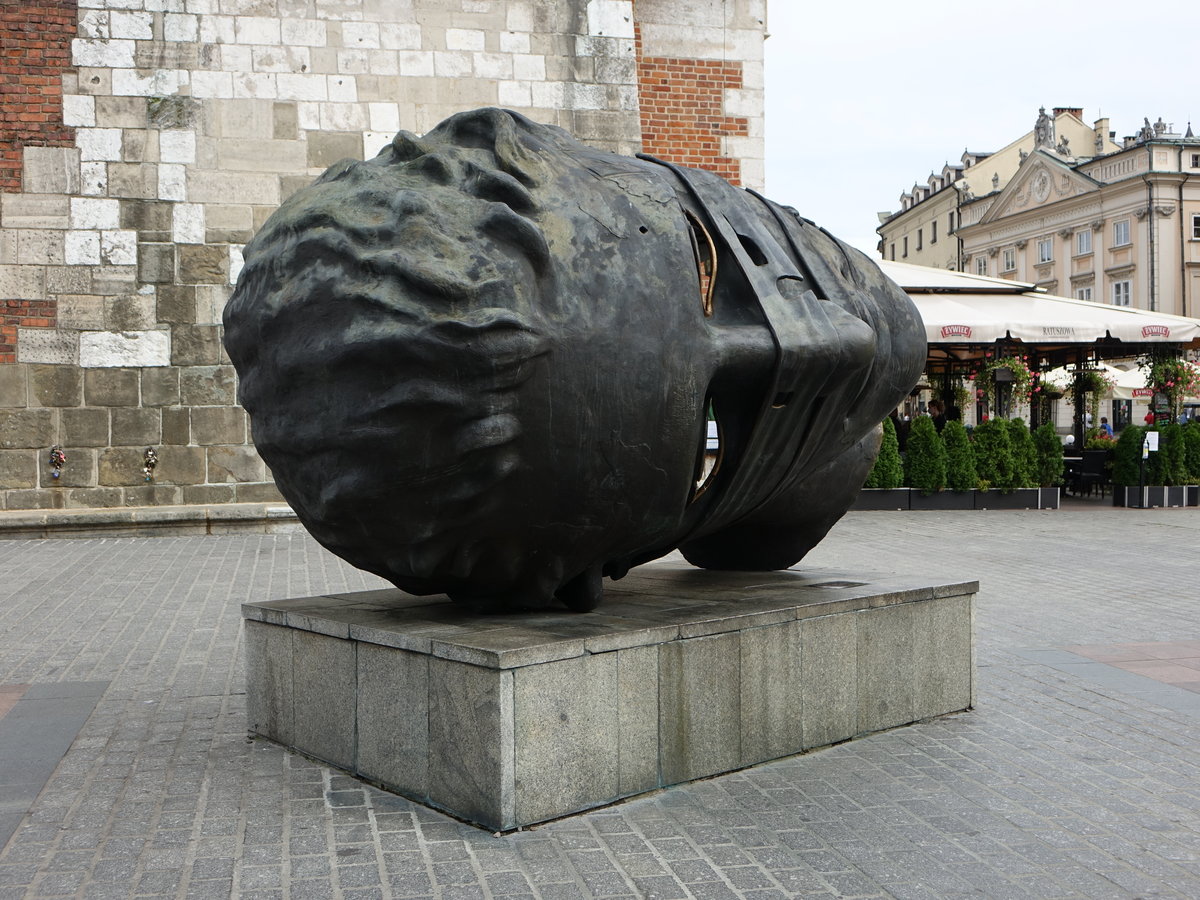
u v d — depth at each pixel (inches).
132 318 437.7
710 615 157.9
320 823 136.9
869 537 469.7
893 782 153.6
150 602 296.5
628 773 145.6
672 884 118.8
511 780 133.1
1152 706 196.9
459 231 130.3
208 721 184.9
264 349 136.8
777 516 196.1
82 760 163.2
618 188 144.8
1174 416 709.9
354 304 128.4
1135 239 2017.7
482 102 468.4
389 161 143.4
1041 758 165.5
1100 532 494.6
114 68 433.7
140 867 123.7
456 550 141.0
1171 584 344.2
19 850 129.0
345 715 156.3
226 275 443.8
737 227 156.0
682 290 139.8
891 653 180.9
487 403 127.9
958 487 604.4
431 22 461.7
